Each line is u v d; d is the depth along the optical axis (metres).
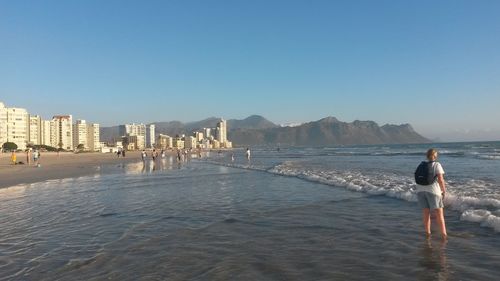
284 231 9.46
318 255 7.34
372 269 6.48
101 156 93.00
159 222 10.85
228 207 13.42
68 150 163.62
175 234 9.30
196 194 17.28
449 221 9.92
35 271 6.64
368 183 18.92
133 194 17.50
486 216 9.70
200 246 8.13
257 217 11.38
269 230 9.59
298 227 9.88
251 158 71.25
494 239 8.10
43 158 77.38
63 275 6.40
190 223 10.65
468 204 11.80
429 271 6.31
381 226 9.71
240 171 33.62
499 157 43.47
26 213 12.60
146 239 8.83
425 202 8.66
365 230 9.34
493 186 16.64
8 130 146.62
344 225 9.98
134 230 9.83
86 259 7.29
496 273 6.16
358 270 6.44
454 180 19.53
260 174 29.22
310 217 11.18
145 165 48.03
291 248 7.88
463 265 6.57
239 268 6.64
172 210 12.91
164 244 8.34
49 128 179.75
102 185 22.09
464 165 31.53
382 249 7.65
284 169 32.94
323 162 44.50
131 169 39.03
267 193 17.16
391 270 6.41
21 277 6.34
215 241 8.55
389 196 14.76
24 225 10.65
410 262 6.80
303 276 6.20
